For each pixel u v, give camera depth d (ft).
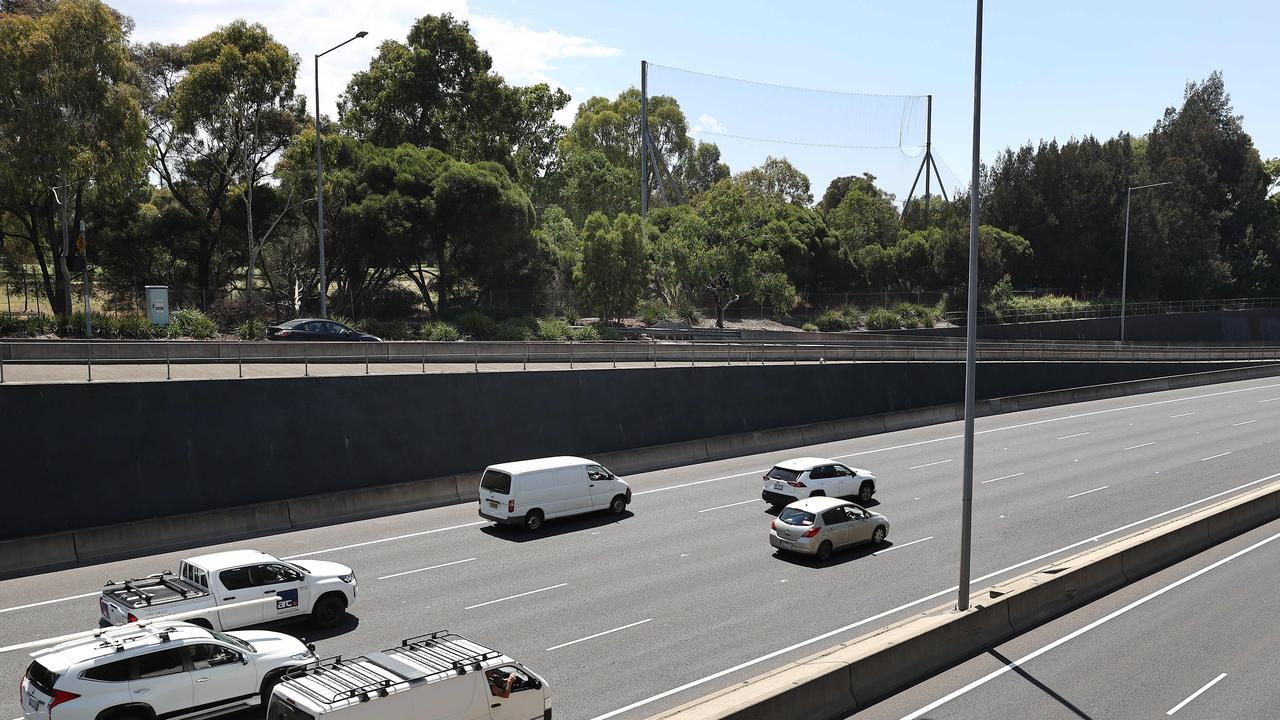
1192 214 342.85
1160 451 132.98
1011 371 189.67
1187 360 235.40
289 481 95.40
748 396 146.10
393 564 75.87
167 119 175.22
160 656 44.60
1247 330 334.85
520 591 68.80
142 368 102.83
